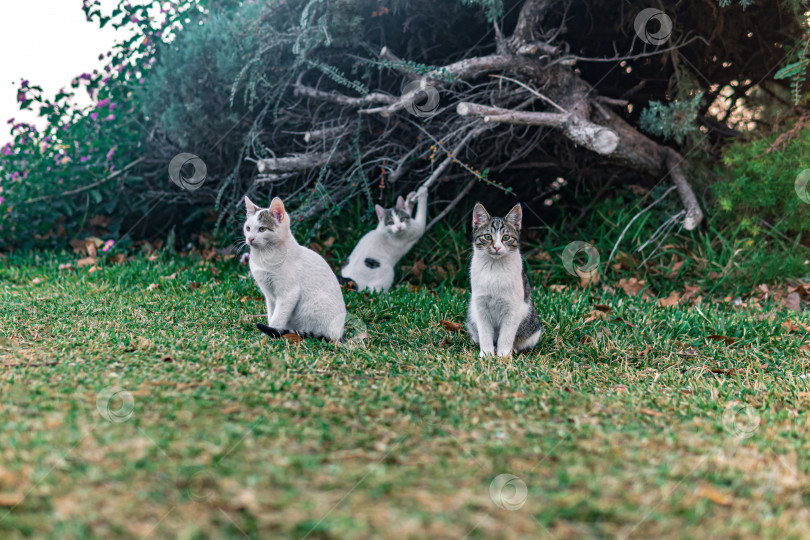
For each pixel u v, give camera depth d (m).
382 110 5.40
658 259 5.74
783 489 1.93
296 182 6.48
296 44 5.51
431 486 1.83
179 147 6.70
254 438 2.09
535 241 6.40
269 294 3.90
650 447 2.22
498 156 6.47
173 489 1.74
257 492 1.75
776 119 6.17
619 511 1.73
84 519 1.58
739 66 6.27
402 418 2.38
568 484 1.89
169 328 3.74
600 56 6.43
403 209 5.64
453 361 3.43
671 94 6.15
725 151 6.07
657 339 4.01
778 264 5.46
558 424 2.43
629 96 6.48
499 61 5.33
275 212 3.69
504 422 2.41
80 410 2.27
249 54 6.01
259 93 6.25
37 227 6.79
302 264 3.81
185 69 6.25
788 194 5.52
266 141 6.59
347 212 6.65
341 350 3.49
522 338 3.91
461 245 6.03
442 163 5.84
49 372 2.72
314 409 2.41
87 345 3.23
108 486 1.74
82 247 6.64
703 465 2.07
